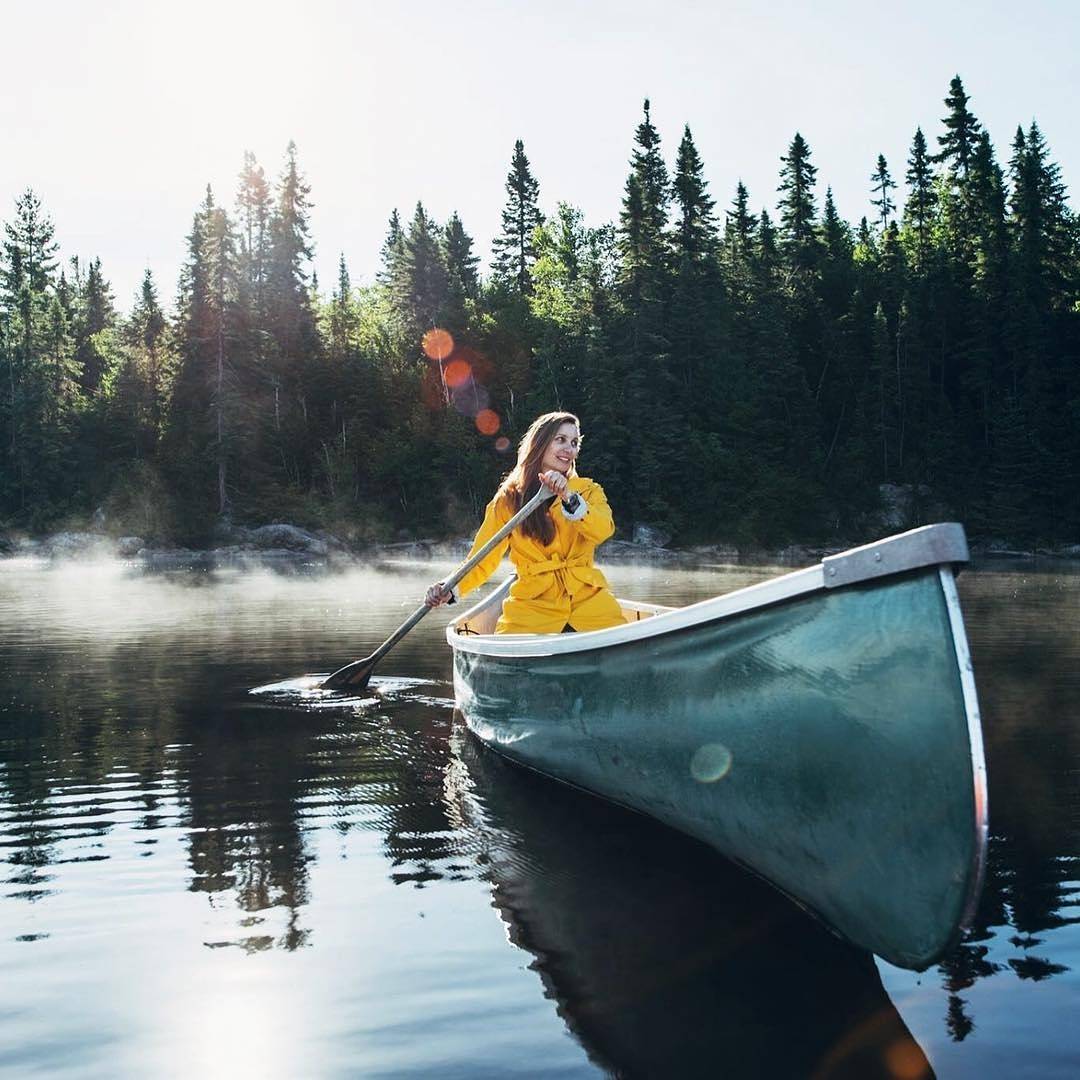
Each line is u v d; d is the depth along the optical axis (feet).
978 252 171.32
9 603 44.55
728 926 8.26
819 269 185.98
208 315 143.95
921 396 165.17
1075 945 7.70
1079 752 13.87
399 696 18.84
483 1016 6.72
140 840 10.43
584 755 10.82
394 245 220.64
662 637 9.30
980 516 152.05
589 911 8.54
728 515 150.10
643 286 148.87
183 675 21.52
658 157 147.74
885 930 7.48
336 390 165.07
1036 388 155.22
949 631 6.90
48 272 159.02
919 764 7.13
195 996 7.00
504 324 175.42
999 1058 6.12
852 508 157.38
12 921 8.32
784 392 167.43
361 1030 6.53
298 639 28.63
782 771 8.13
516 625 13.64
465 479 155.22
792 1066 6.06
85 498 146.61
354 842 10.36
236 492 144.77
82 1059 6.19
